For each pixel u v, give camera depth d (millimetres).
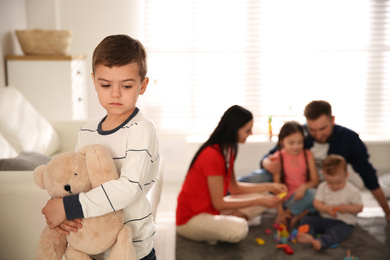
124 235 1013
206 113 3408
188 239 2102
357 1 3354
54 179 988
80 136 1134
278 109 3428
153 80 3275
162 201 2686
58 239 1041
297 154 2379
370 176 2297
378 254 1935
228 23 3322
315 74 3414
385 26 3389
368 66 3424
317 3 3348
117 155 1040
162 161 2381
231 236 1986
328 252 1962
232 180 2242
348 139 2336
